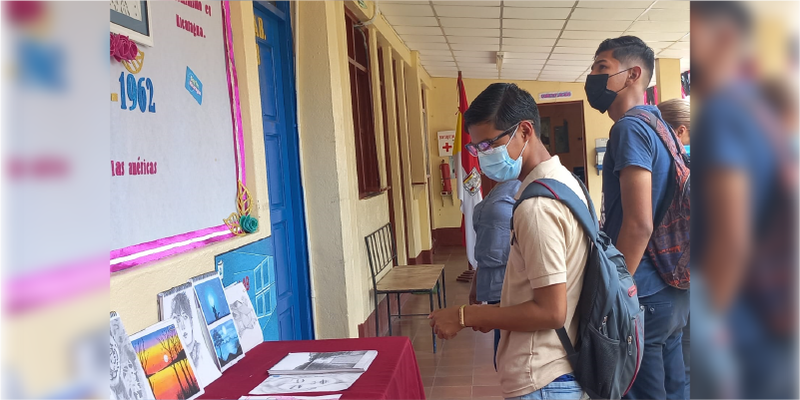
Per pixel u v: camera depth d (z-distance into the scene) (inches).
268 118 125.3
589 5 178.5
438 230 388.8
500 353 57.7
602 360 51.0
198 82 82.3
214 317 74.4
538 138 60.4
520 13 193.9
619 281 53.3
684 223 74.7
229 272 84.3
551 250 50.4
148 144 68.6
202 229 81.0
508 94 58.5
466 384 142.1
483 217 102.7
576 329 53.2
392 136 250.1
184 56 78.6
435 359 163.2
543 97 382.3
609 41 88.4
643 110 77.5
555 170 55.7
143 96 68.1
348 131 155.0
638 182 72.5
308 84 138.3
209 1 86.9
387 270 203.0
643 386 75.9
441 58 304.8
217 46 89.2
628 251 72.4
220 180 87.4
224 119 90.0
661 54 257.1
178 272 69.4
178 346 63.4
